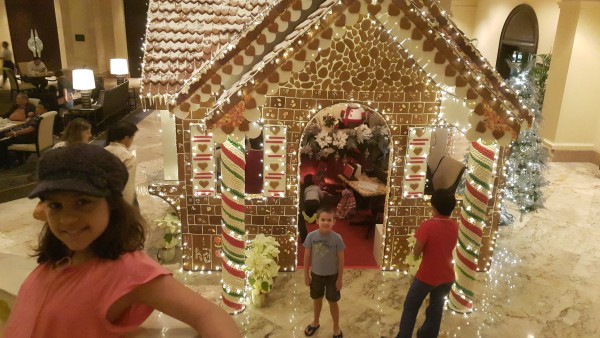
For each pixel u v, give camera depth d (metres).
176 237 6.91
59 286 1.62
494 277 6.75
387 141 8.59
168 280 1.60
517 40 14.22
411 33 4.61
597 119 11.66
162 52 6.36
